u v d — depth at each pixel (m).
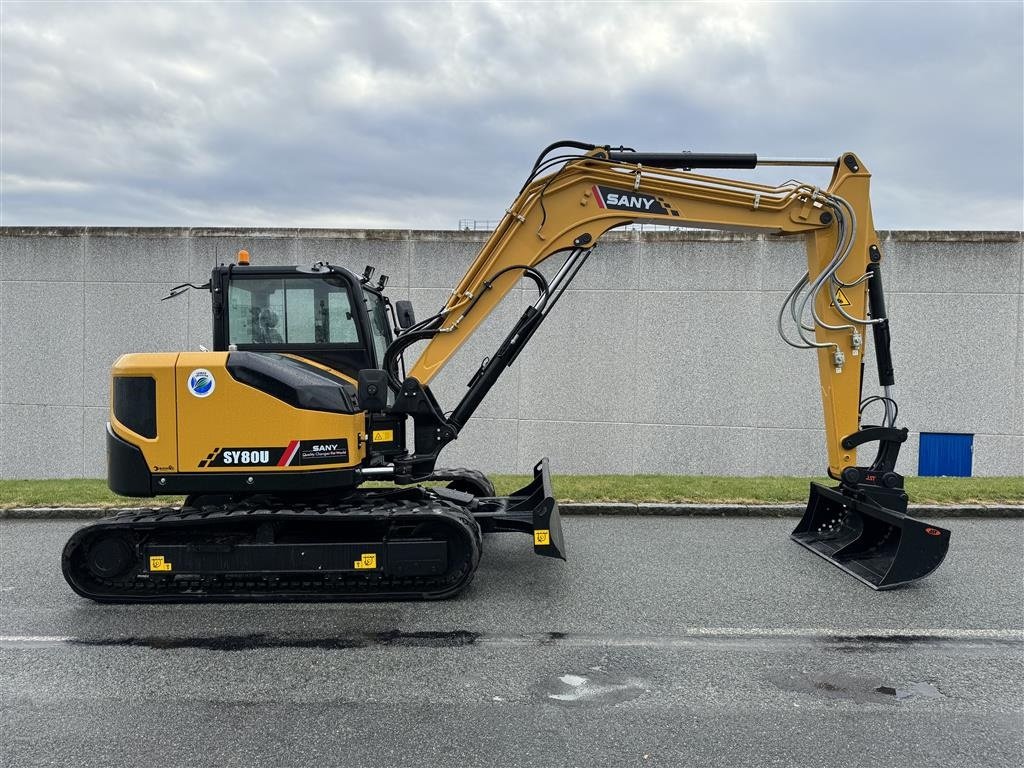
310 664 3.96
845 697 3.53
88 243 11.09
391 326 7.23
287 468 5.05
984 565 5.87
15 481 9.67
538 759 2.95
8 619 4.71
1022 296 10.51
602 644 4.22
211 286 5.64
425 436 5.92
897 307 10.73
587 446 11.11
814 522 6.62
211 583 5.08
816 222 5.95
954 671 3.84
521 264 5.96
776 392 10.82
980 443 10.70
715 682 3.70
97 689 3.65
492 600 5.04
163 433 5.04
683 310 10.91
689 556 6.16
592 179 5.95
